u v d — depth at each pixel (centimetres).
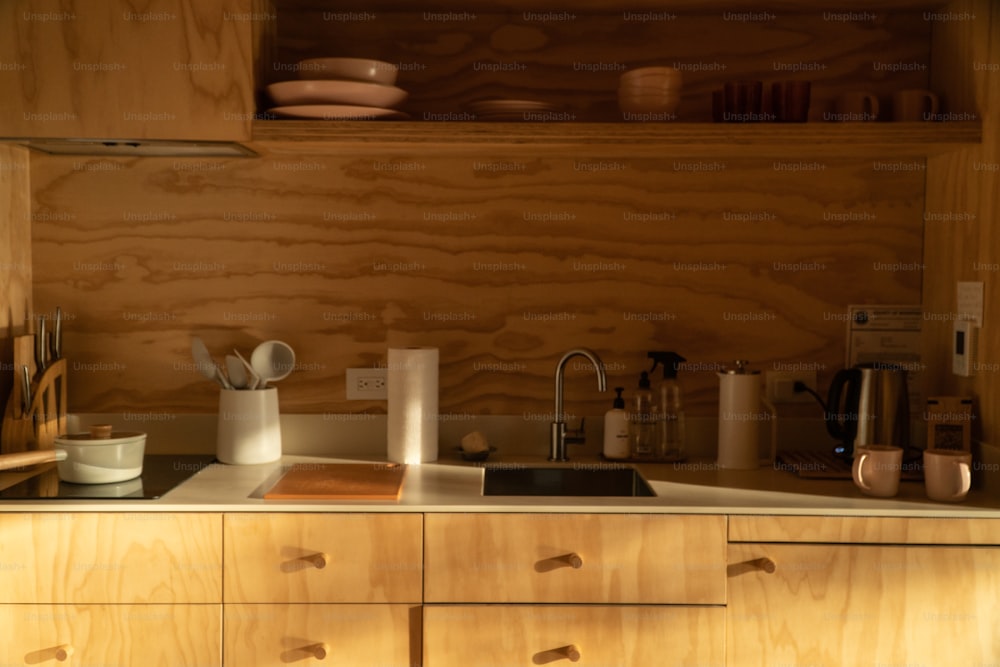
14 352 227
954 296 231
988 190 213
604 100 248
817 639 193
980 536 192
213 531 192
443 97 249
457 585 193
